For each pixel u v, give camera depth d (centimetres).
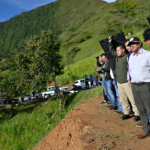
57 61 1363
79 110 578
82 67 3303
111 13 13900
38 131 1131
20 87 1467
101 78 570
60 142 368
